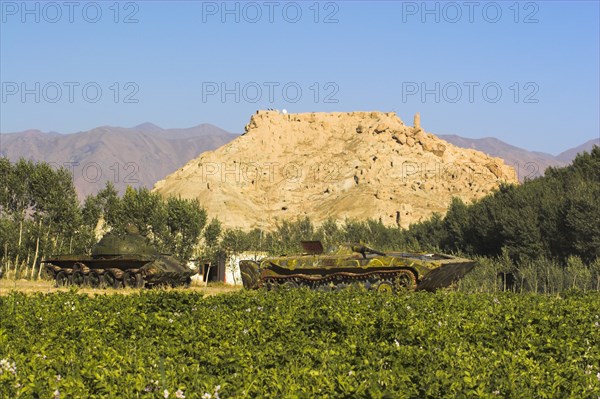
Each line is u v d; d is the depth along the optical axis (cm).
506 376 1503
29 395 1254
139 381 1316
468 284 5547
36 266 7331
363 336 2027
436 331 2009
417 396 1341
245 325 2081
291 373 1488
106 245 4900
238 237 7906
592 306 2753
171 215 8281
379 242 11062
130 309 2256
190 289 4988
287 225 11544
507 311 2423
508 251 7319
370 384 1355
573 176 8638
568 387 1452
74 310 2267
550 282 6062
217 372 1537
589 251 6950
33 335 1906
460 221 9188
